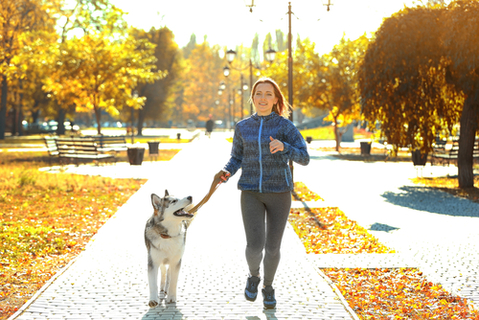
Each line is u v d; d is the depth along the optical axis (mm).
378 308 4859
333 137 53906
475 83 12812
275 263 4594
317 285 5383
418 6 14188
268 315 4484
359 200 11711
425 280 5742
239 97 114812
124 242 7371
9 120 69500
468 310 4738
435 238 7785
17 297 5117
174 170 18031
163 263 4668
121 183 14719
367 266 6270
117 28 31094
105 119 132875
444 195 12492
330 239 7906
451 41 12742
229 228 8383
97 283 5402
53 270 6141
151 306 4543
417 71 13680
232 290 5230
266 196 4438
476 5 12672
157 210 4473
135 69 30828
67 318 4379
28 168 19422
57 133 58688
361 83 14906
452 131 15992
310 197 12180
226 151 28781
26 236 7836
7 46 38312
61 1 41500
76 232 8328
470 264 6309
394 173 18031
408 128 14555
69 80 30047
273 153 4340
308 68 31000
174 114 124500
